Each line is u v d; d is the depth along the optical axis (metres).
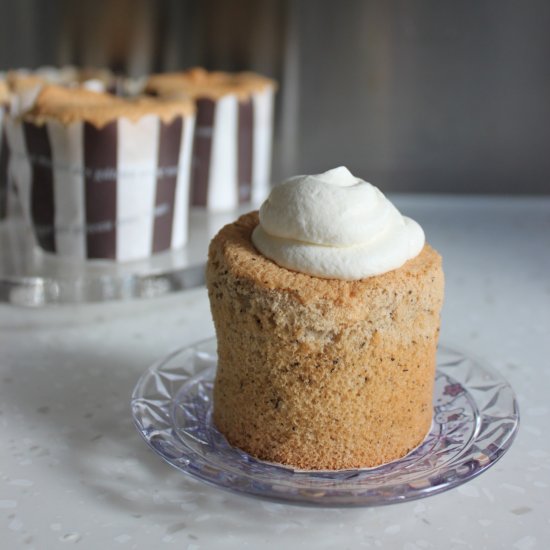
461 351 0.36
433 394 0.33
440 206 0.54
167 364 0.35
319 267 0.30
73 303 0.40
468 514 0.30
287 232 0.31
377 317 0.30
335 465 0.31
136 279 0.41
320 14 0.53
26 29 0.55
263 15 0.54
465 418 0.32
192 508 0.30
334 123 0.55
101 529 0.29
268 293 0.30
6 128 0.45
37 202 0.43
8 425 0.33
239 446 0.32
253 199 0.53
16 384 0.35
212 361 0.35
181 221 0.45
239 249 0.31
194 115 0.45
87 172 0.41
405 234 0.31
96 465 0.32
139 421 0.31
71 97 0.43
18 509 0.30
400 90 0.54
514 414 0.32
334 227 0.30
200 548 0.29
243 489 0.28
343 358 0.30
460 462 0.30
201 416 0.33
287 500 0.28
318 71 0.54
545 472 0.31
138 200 0.42
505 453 0.32
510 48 0.53
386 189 0.56
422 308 0.31
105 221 0.42
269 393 0.31
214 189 0.51
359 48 0.54
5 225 0.48
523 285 0.44
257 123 0.52
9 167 0.47
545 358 0.38
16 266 0.42
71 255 0.43
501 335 0.39
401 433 0.31
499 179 0.55
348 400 0.31
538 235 0.50
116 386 0.35
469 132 0.54
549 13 0.52
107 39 0.56
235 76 0.53
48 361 0.37
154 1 0.54
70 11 0.55
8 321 0.40
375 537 0.29
